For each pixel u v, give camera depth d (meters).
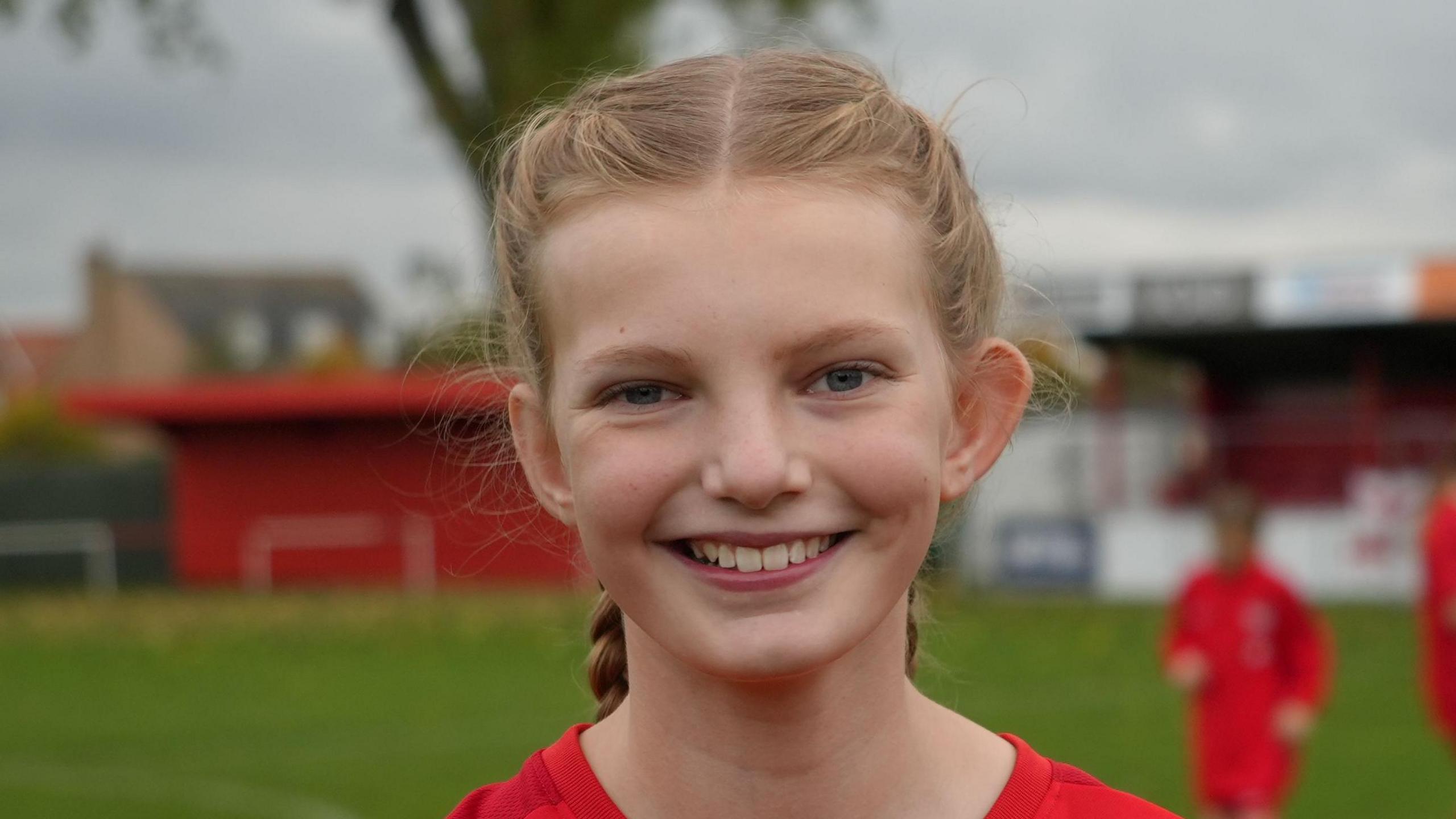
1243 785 6.31
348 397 24.02
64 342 74.69
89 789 8.14
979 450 1.55
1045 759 1.61
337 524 24.47
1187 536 19.89
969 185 1.60
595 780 1.57
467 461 2.11
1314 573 19.48
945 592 17.30
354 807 7.59
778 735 1.42
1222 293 20.52
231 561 24.78
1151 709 10.51
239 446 24.88
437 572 23.91
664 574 1.31
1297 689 6.33
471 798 1.70
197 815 7.45
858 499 1.29
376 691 11.99
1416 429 20.20
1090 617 17.08
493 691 11.94
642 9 17.69
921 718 1.53
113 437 54.28
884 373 1.32
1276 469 20.69
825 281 1.28
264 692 12.00
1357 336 21.09
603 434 1.31
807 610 1.28
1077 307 21.14
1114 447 20.47
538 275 1.44
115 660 14.30
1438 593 6.61
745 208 1.28
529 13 17.58
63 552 25.27
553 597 20.50
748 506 1.26
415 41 17.91
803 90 1.43
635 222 1.30
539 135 1.52
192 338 69.25
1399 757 8.63
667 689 1.47
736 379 1.27
